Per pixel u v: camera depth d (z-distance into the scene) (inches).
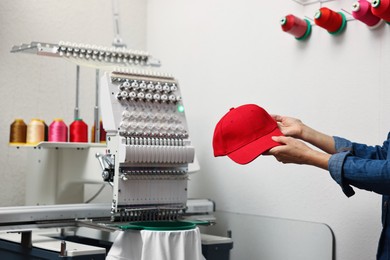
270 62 99.9
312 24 93.0
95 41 118.5
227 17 108.4
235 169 105.8
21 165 108.3
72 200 98.5
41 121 98.3
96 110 100.2
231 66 107.2
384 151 71.0
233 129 68.3
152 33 126.1
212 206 98.7
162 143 81.5
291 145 62.9
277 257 96.0
